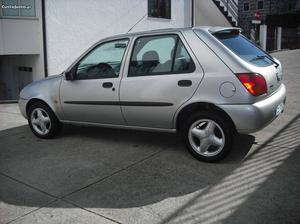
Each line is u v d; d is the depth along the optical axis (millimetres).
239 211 3729
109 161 5246
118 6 12648
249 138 5844
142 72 5332
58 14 11320
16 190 4484
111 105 5590
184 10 15266
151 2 13867
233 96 4648
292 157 5012
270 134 6012
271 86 4969
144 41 5367
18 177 4867
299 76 11281
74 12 11625
